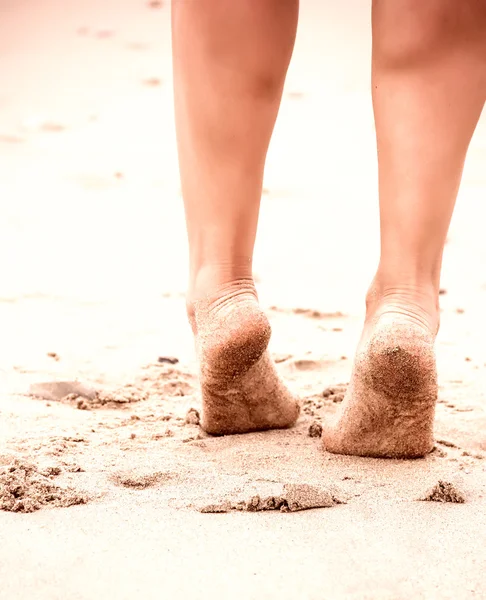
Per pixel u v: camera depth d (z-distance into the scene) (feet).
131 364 9.97
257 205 7.15
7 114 28.60
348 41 40.04
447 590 4.91
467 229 17.78
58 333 11.19
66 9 47.09
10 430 7.55
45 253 15.58
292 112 28.96
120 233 17.24
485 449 7.55
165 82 33.55
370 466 6.94
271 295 13.51
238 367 7.11
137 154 24.22
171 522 5.73
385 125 6.69
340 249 16.47
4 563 5.15
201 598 4.81
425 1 6.43
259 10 6.64
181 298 13.20
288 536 5.54
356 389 7.00
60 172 22.06
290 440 7.58
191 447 7.34
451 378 9.62
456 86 6.54
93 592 4.87
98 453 7.09
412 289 6.84
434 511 5.98
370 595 4.85
